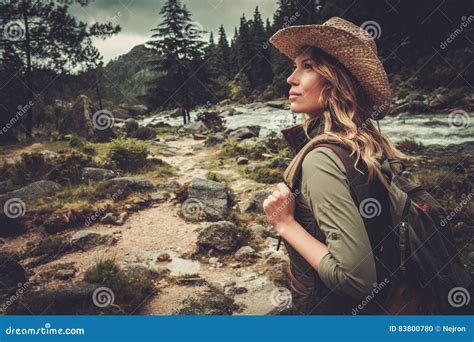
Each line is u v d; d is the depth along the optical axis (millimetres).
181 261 5020
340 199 1000
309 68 1234
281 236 1241
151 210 6969
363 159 1051
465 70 29828
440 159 10250
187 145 15250
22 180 8727
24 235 5902
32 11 19172
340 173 1028
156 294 4070
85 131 16875
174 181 8445
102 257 5023
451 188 6941
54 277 4520
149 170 9984
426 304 1114
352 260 971
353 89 1185
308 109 1242
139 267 4559
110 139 16375
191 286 4270
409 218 1109
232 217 6402
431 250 1109
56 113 25094
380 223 1062
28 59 20078
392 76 35500
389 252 1078
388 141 1256
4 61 19828
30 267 4863
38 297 3701
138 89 50125
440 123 19594
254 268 4766
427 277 1103
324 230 1024
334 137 1084
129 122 19188
